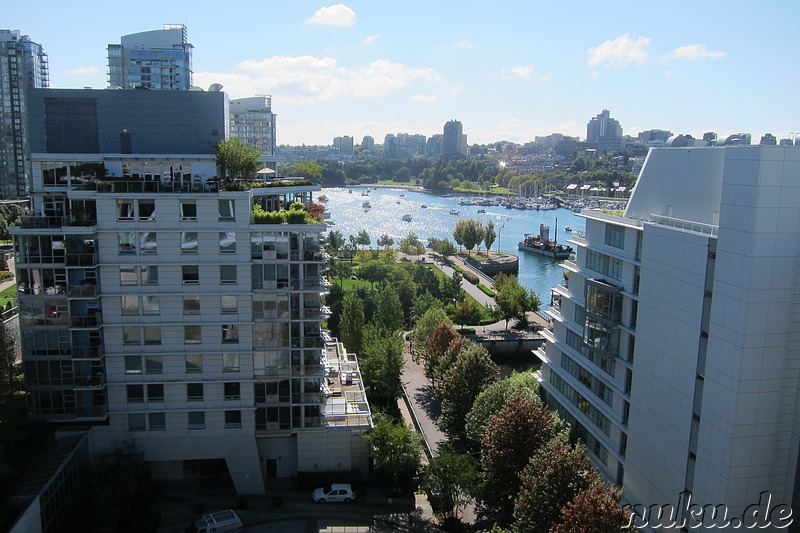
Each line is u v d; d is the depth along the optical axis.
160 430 73.62
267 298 72.88
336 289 157.00
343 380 88.12
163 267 70.38
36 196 76.12
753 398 53.28
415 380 119.00
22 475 62.28
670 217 68.00
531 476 63.06
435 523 72.19
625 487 70.50
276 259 72.06
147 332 71.56
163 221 69.56
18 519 54.31
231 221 70.31
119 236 69.50
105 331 71.06
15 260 69.06
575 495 58.41
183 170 80.38
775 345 52.81
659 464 63.97
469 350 95.88
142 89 79.94
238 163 78.12
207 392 73.56
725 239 54.38
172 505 73.12
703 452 56.97
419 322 131.12
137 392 72.69
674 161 69.88
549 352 93.38
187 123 80.75
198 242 70.31
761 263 51.50
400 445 75.50
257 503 74.50
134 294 70.56
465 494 70.81
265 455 78.62
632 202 75.88
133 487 67.94
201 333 72.19
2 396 67.75
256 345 73.88
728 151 54.12
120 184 69.00
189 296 71.25
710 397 56.09
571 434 83.38
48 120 78.44
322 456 77.94
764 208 50.84
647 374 66.12
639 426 67.62
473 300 180.25
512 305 153.00
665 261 63.06
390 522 71.88
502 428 72.19
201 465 78.94
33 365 70.44
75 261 68.88
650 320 65.69
